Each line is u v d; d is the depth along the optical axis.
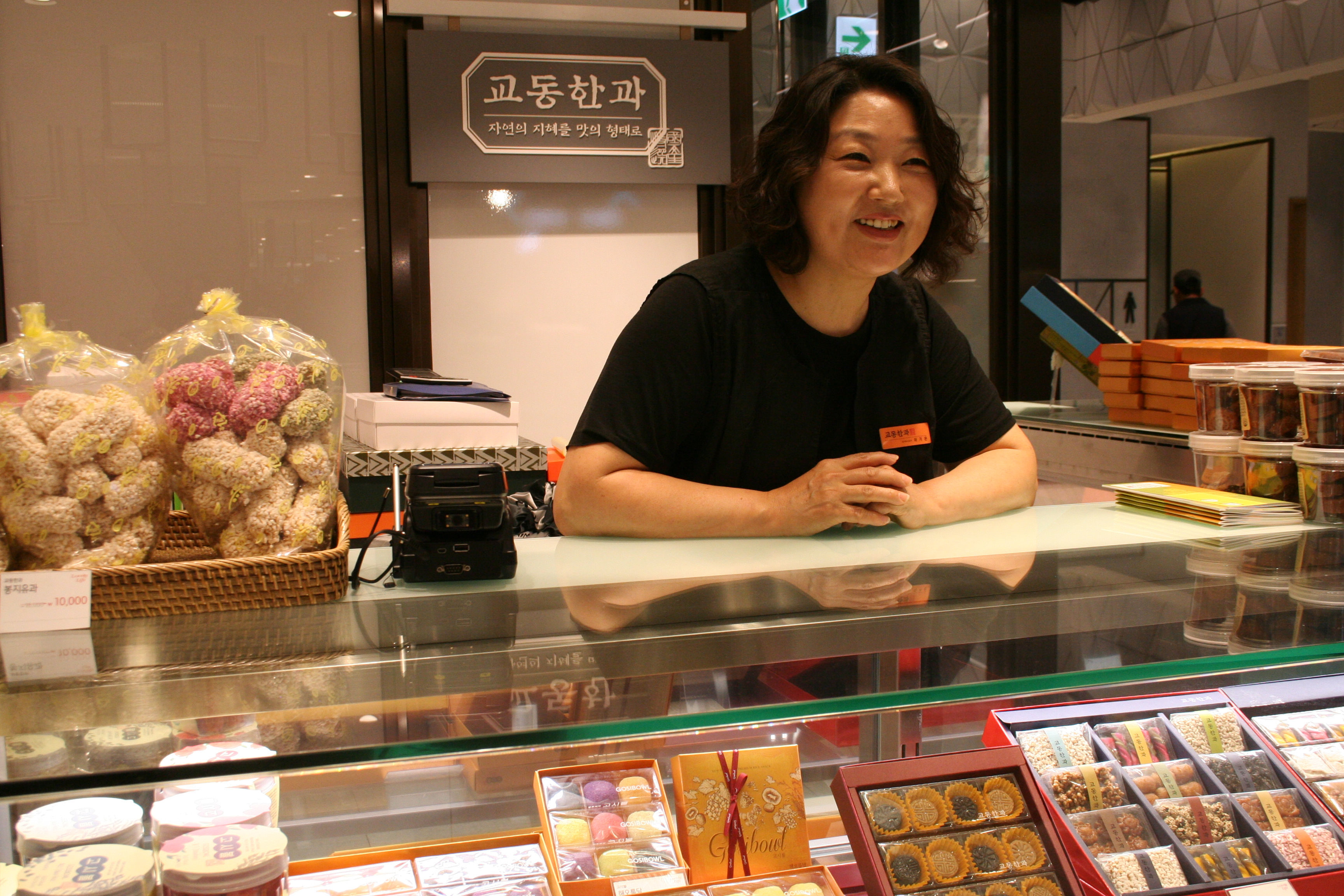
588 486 1.31
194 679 0.74
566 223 4.09
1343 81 7.13
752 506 1.26
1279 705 1.11
